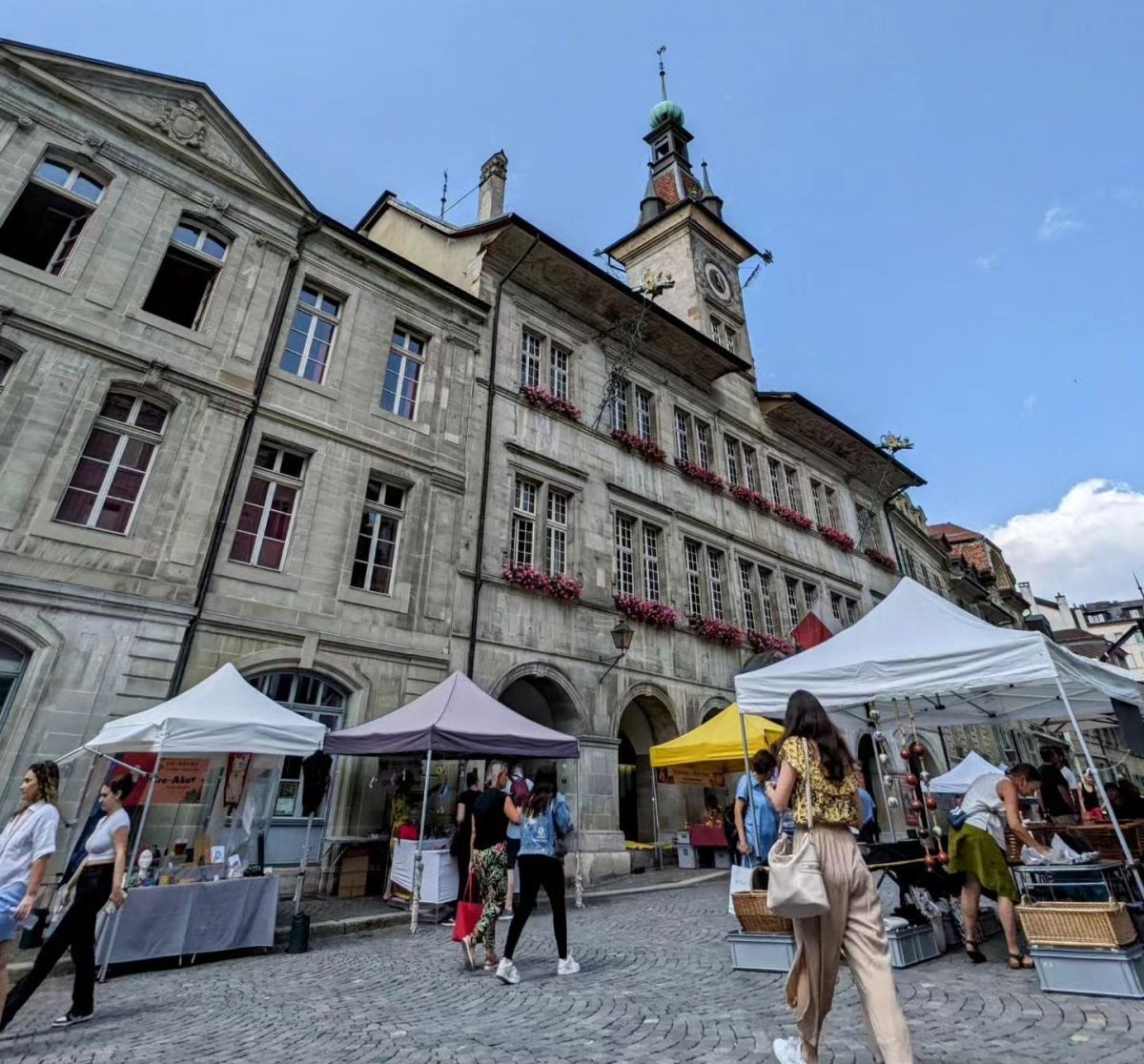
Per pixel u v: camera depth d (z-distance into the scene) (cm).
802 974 323
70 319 998
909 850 623
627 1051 383
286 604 1074
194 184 1205
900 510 3016
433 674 1189
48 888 778
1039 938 480
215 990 573
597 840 1281
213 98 1251
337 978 600
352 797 1050
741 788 708
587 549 1555
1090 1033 376
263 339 1206
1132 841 703
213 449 1077
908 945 567
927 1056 355
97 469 983
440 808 1104
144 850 715
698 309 2397
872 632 765
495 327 1599
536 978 565
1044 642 616
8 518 869
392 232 1991
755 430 2309
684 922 812
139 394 1047
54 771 484
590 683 1420
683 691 1606
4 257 975
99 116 1120
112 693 877
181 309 1310
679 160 3172
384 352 1383
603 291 1814
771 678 770
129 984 602
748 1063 354
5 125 1020
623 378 1836
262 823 979
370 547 1230
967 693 955
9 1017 469
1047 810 895
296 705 1052
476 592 1302
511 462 1495
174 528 1002
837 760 336
